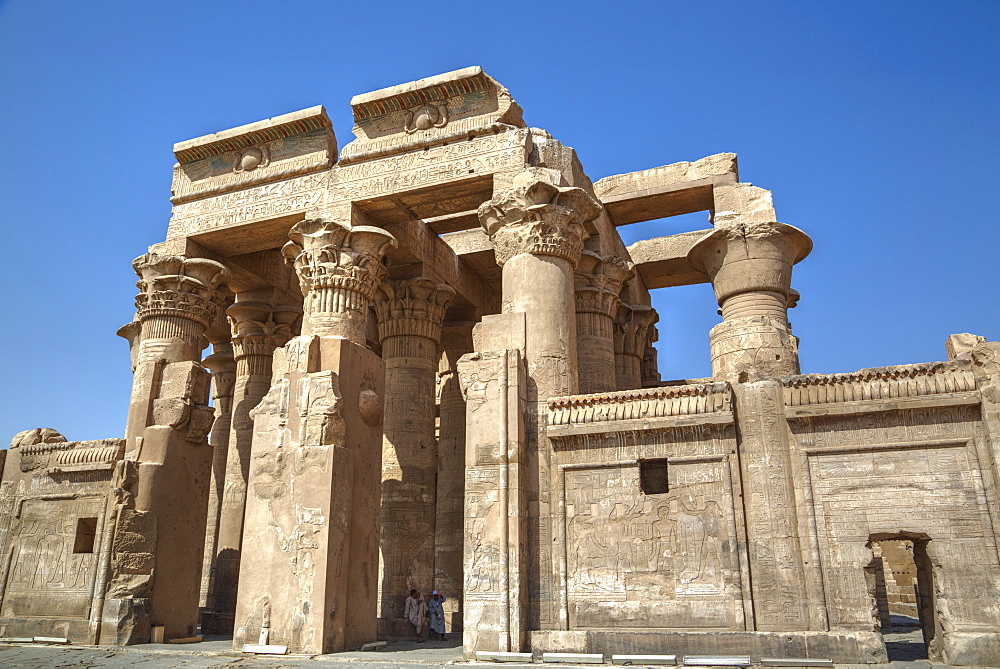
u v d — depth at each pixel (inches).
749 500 425.1
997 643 365.1
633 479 449.7
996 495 384.8
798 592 402.6
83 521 582.9
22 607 570.6
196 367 621.0
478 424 484.7
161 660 449.7
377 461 542.6
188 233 663.8
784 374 474.9
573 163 600.4
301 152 644.1
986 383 398.3
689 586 421.1
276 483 501.7
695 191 679.7
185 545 592.7
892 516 399.9
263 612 478.0
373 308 829.2
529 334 505.0
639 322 758.5
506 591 442.3
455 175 579.2
